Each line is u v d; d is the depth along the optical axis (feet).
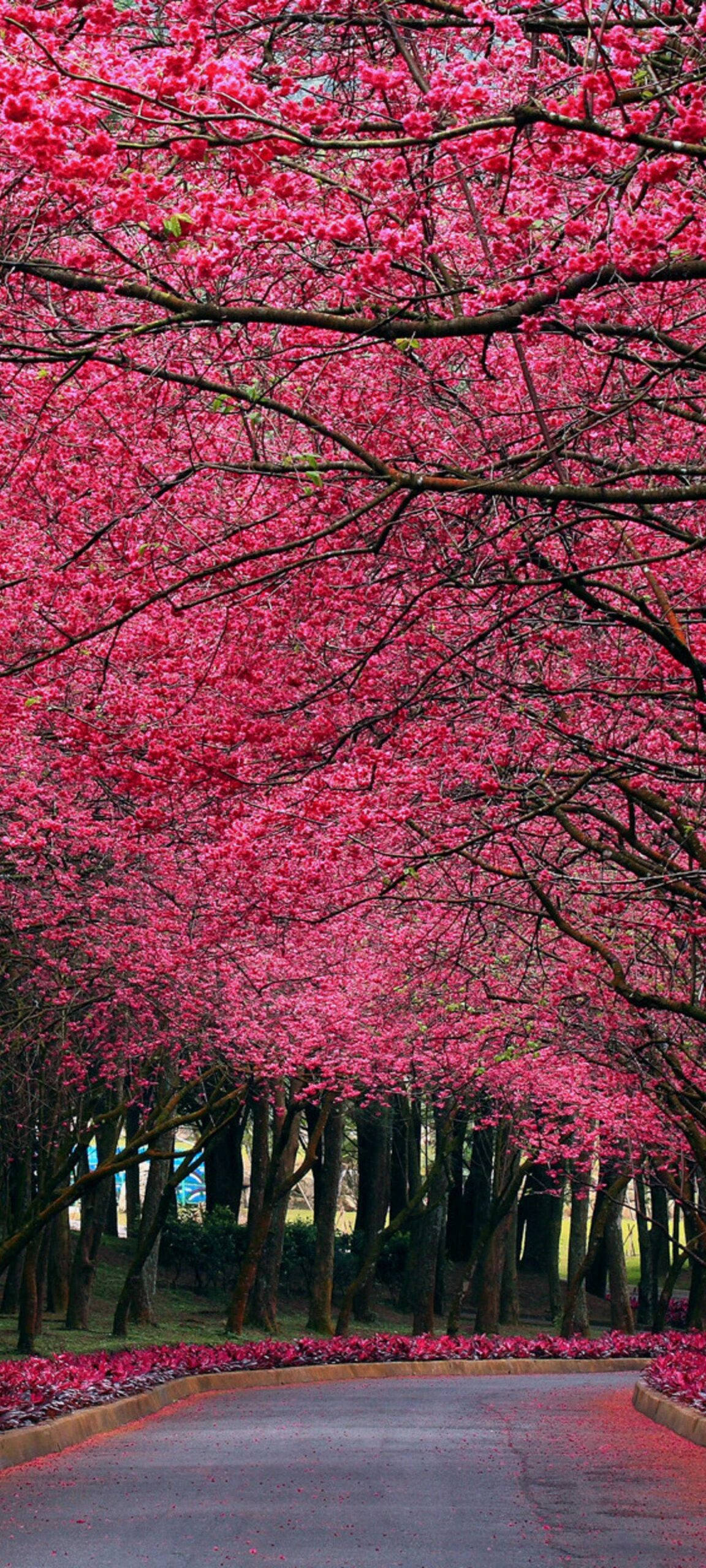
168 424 37.19
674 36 22.29
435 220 30.86
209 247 25.49
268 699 40.29
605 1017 61.72
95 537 27.45
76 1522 35.65
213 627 38.70
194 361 33.83
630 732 41.47
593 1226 128.16
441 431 34.83
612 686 38.29
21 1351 88.28
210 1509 37.96
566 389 36.32
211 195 22.71
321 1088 102.06
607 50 24.04
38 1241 89.56
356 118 29.12
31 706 39.91
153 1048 82.89
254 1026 86.79
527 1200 179.42
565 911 55.77
